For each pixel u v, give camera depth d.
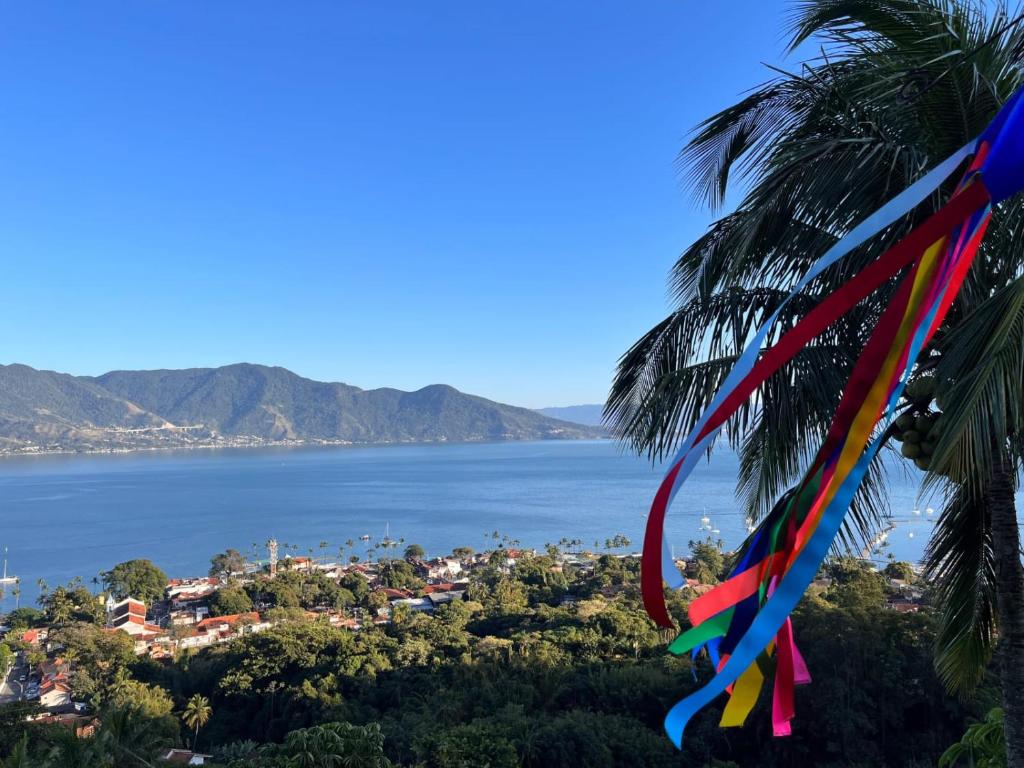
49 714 45.03
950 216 2.94
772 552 3.98
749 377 2.94
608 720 30.73
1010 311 3.66
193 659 55.72
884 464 6.80
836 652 28.11
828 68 6.25
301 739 22.52
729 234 6.52
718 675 3.03
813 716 28.16
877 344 3.51
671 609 43.84
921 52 5.67
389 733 32.97
